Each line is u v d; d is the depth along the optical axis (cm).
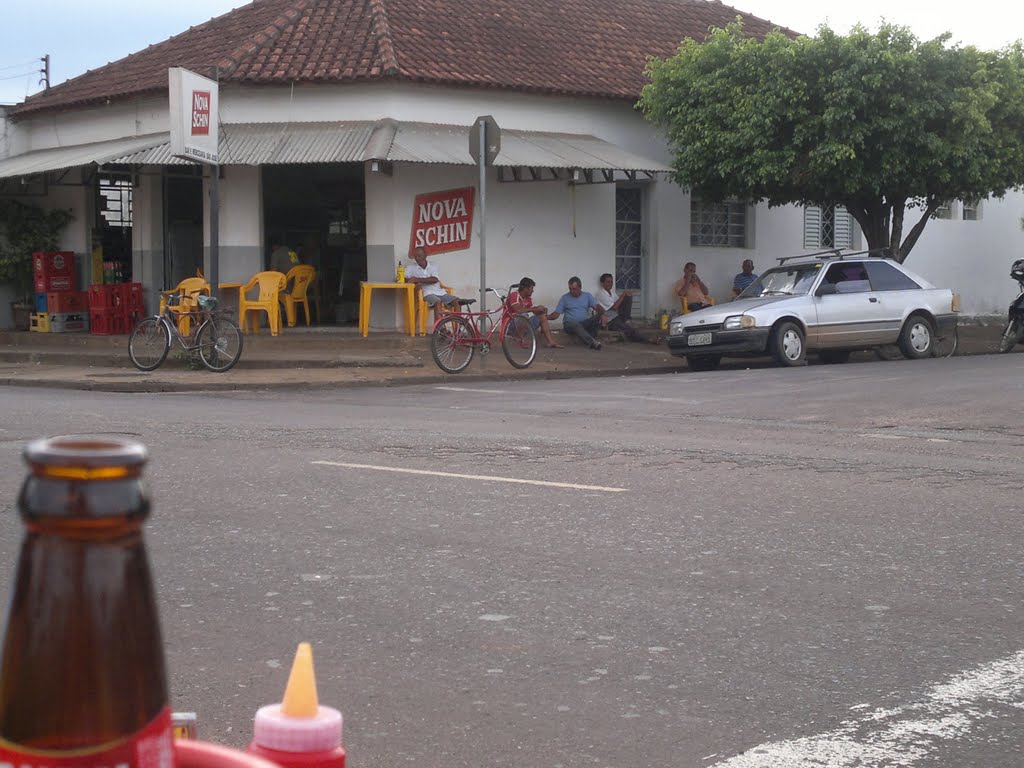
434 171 1955
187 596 504
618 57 2238
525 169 2081
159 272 2066
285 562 558
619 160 2019
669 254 2289
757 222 2414
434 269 1845
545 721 367
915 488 746
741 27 2072
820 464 838
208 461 834
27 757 74
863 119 1928
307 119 1922
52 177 2100
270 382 1484
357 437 962
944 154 1908
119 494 76
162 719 77
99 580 76
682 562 557
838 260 1875
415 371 1634
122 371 1644
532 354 1703
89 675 75
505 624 464
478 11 2177
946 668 415
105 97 2047
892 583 523
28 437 952
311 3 2061
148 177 2044
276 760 112
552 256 2116
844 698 387
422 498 704
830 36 1906
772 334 1759
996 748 347
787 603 492
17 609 76
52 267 2103
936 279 2734
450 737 355
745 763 335
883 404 1202
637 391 1365
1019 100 1970
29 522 76
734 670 413
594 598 498
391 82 1894
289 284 1970
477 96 1986
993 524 641
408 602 494
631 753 343
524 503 690
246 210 1934
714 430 1030
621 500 699
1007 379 1399
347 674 409
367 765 334
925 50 1900
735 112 1958
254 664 422
